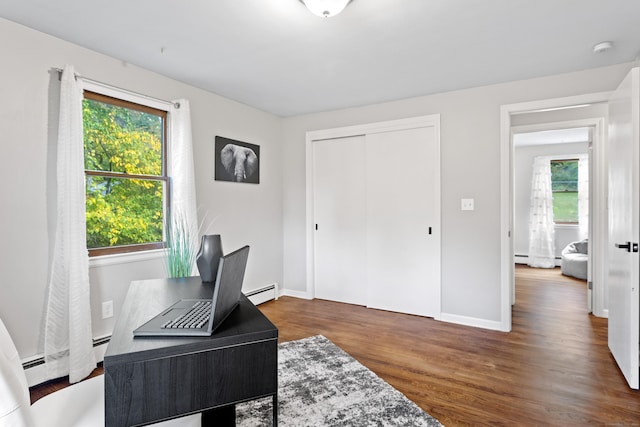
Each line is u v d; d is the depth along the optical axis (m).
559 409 1.99
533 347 2.87
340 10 1.87
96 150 2.61
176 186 3.04
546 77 3.08
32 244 2.23
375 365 2.54
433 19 2.13
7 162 2.12
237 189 3.83
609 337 2.75
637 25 2.21
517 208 7.03
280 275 4.53
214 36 2.33
